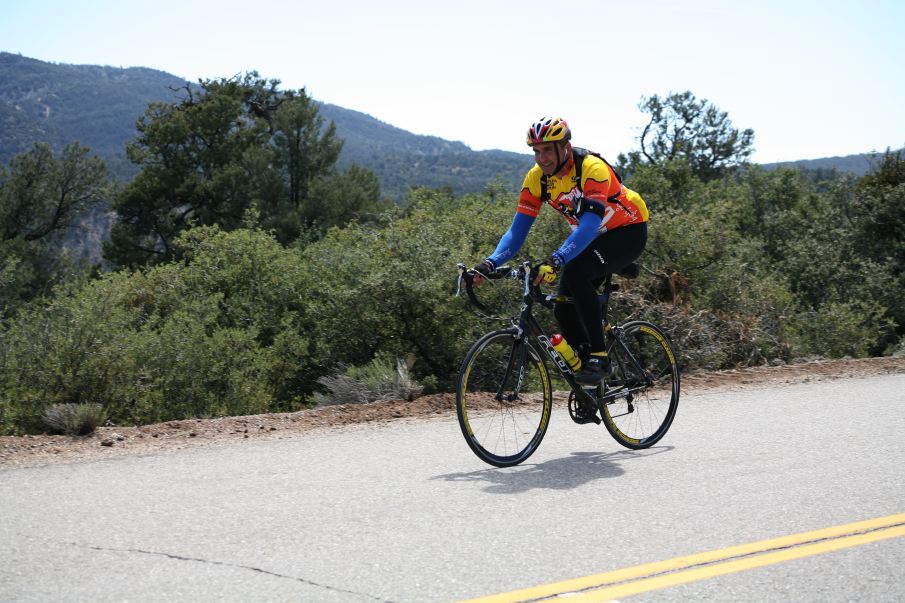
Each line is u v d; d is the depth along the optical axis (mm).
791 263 22062
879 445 4953
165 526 3336
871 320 15727
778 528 3365
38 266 38156
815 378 8133
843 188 31344
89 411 5617
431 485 4039
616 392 4914
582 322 4680
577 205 4602
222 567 2867
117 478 4168
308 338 12484
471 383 5031
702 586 2734
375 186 41844
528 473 4320
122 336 8656
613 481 4133
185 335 10234
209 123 40781
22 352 8016
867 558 3012
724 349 11148
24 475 4242
